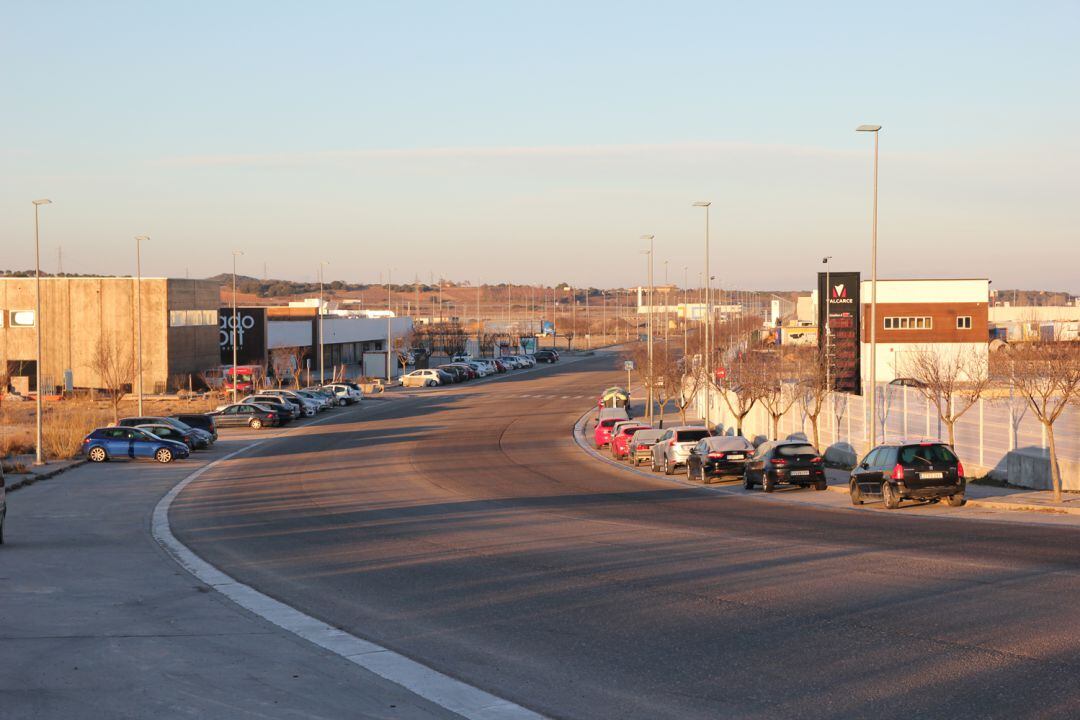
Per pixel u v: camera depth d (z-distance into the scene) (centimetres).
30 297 8194
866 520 2330
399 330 12775
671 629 1232
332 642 1197
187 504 2972
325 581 1655
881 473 2573
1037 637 1127
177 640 1208
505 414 6738
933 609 1287
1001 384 5053
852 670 1022
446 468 4044
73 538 2270
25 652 1143
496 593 1509
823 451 4206
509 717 899
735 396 5312
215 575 1728
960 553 1739
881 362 7194
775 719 880
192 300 8550
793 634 1184
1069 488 2711
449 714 909
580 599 1442
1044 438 2811
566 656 1115
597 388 8806
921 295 7181
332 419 6712
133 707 930
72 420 5666
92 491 3325
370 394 8706
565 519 2488
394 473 3856
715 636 1188
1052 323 11075
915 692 941
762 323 14625
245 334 9275
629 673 1038
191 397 7731
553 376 10362
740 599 1403
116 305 8119
